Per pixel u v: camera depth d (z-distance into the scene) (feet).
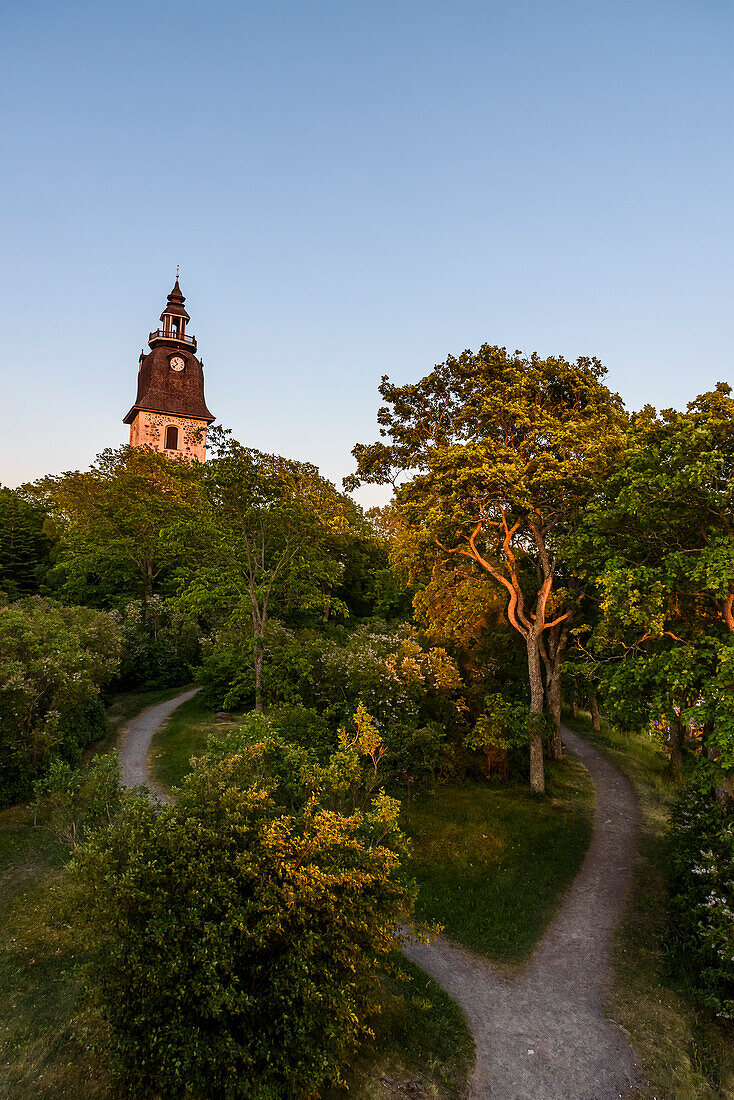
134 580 142.92
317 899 24.94
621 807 66.95
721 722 38.60
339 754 38.32
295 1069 23.49
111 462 163.22
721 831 40.57
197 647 123.03
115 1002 23.34
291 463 80.23
